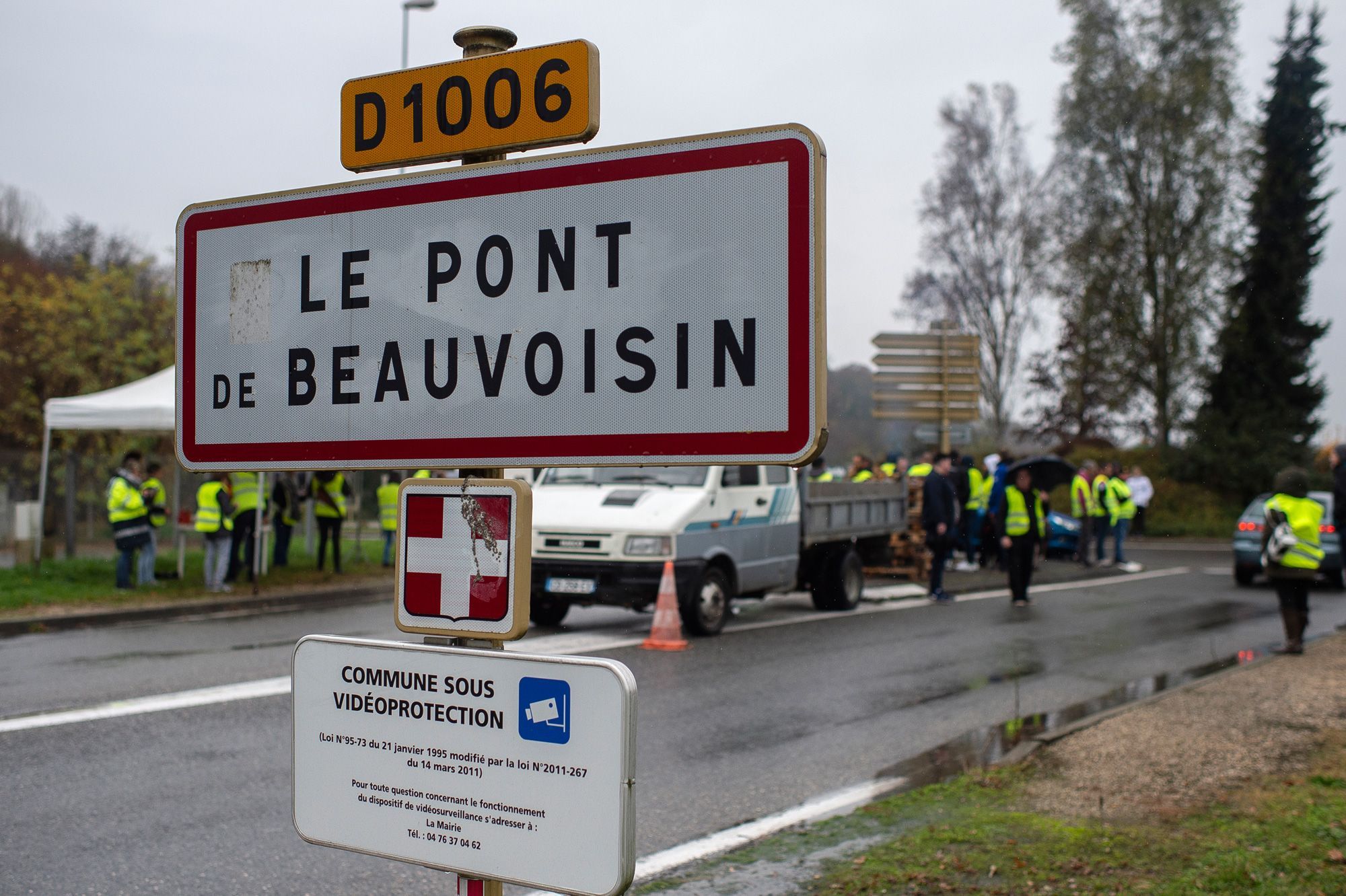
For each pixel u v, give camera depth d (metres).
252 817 5.38
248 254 2.47
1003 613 14.27
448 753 2.13
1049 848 4.69
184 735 6.85
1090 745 6.74
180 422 2.53
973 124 43.22
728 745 7.11
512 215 2.21
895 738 7.36
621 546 10.88
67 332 26.39
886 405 20.02
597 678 1.99
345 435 2.35
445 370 2.26
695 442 2.04
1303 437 38.03
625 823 1.97
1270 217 38.28
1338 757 6.32
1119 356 37.66
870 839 4.93
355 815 2.23
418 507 2.21
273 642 10.62
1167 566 23.41
